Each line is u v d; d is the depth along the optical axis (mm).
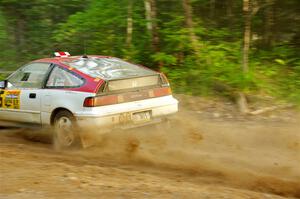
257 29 28844
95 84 14719
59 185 10758
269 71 25266
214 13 29281
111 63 16312
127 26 27078
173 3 27953
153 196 10102
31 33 33438
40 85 16281
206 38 27766
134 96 15258
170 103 16109
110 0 27688
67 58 16641
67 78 15555
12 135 17922
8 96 17188
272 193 11359
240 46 27062
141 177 11938
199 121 18969
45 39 32719
